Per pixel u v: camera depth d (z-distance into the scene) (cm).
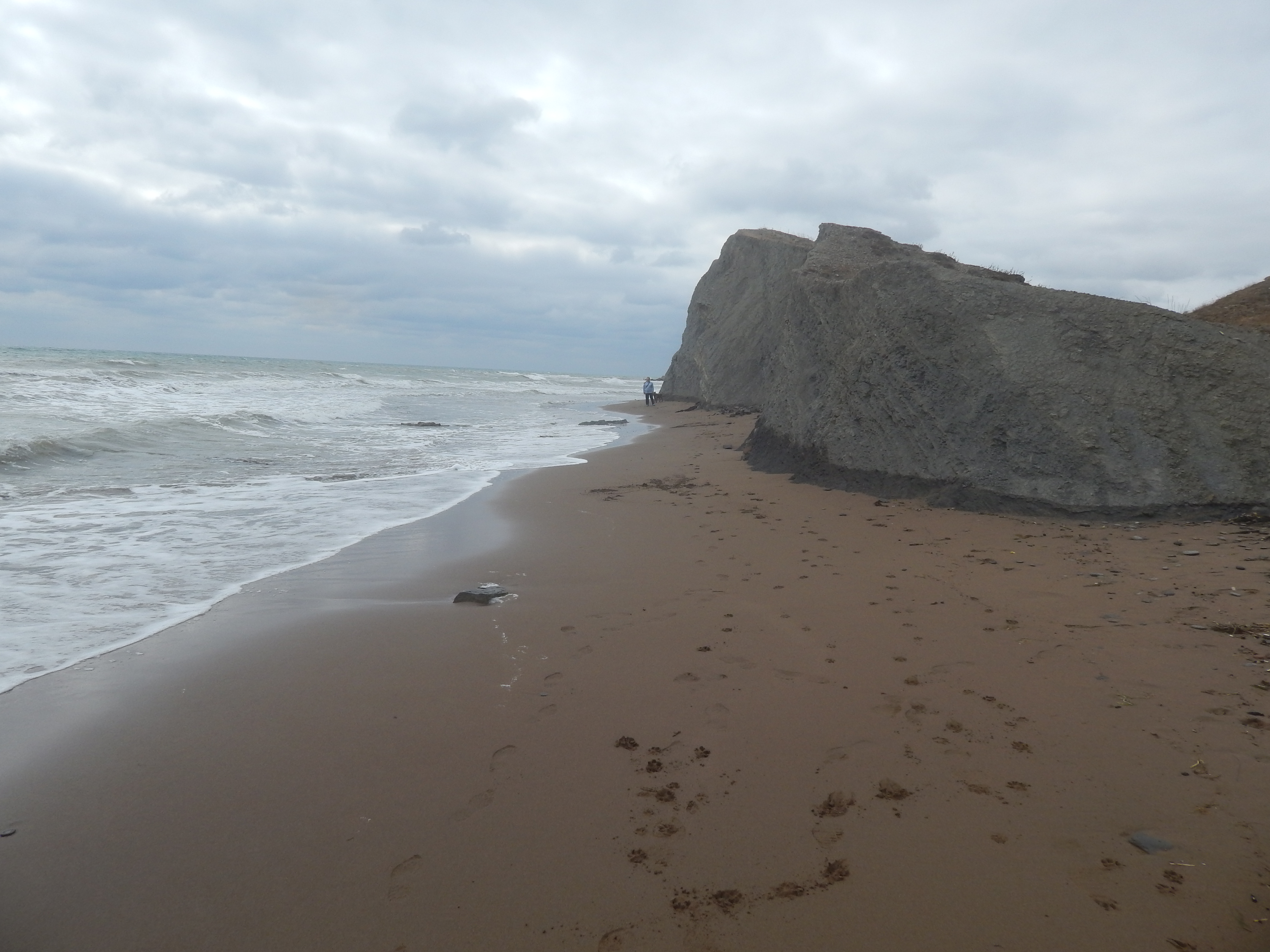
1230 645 394
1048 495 734
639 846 265
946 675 387
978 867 246
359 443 1598
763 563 623
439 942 223
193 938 226
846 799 287
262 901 240
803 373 1151
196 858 261
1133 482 695
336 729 352
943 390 852
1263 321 1051
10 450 1061
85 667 424
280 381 3688
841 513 814
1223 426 688
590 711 367
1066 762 302
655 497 957
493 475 1162
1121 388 743
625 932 226
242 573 618
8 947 221
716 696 378
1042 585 520
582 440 1794
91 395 2077
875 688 378
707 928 226
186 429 1512
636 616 503
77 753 330
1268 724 315
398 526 800
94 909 237
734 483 1049
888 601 509
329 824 280
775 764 313
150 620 503
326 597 558
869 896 236
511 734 346
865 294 996
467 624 496
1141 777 288
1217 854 243
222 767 320
